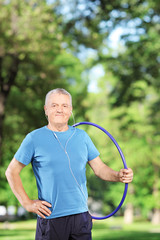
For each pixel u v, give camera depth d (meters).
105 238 18.75
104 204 42.88
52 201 3.42
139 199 40.38
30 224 45.03
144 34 13.52
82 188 3.50
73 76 25.41
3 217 57.34
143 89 14.80
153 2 12.84
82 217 3.45
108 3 13.00
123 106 15.21
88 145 3.65
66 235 3.42
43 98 17.77
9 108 19.70
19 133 19.80
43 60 16.27
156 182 39.03
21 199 3.44
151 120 31.86
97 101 37.97
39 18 13.91
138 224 45.28
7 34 13.89
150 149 33.56
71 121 17.00
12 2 13.90
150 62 13.95
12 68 16.33
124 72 14.36
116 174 3.62
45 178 3.44
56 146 3.49
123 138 32.53
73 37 14.94
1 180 29.09
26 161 3.49
